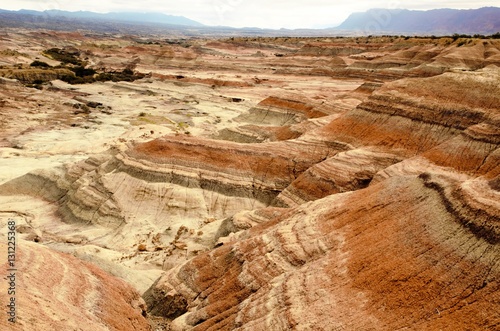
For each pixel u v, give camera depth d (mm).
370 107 60906
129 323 29281
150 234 47094
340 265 28000
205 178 53781
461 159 45062
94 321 26359
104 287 31203
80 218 50844
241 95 132625
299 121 87812
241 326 26500
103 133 87500
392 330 22547
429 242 26109
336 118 64688
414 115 56031
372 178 49438
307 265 29469
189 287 33500
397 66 140625
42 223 50594
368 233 29969
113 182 53094
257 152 57469
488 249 23312
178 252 42312
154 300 33938
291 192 51000
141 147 56750
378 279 25625
